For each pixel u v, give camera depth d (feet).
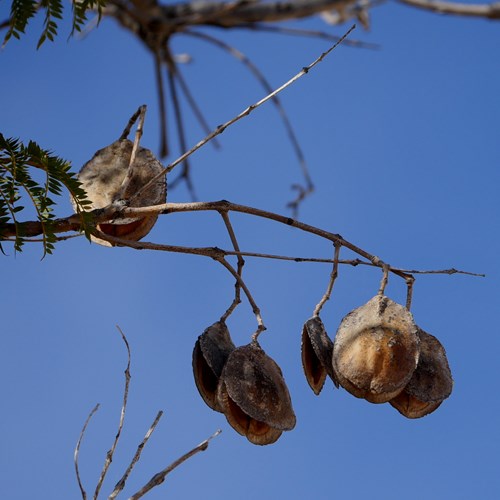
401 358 4.10
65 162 4.11
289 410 4.08
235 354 4.09
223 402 4.06
